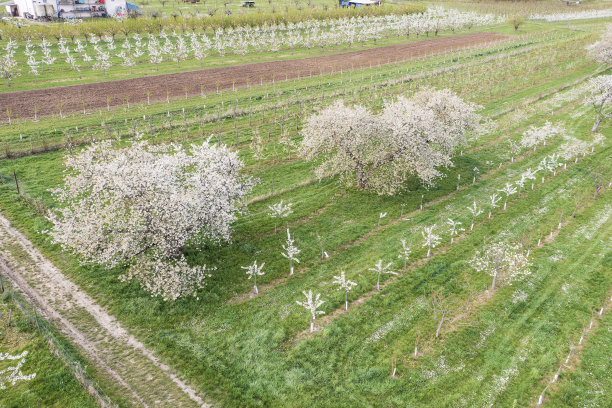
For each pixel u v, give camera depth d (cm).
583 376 2358
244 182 3500
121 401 2123
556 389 2278
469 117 4553
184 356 2398
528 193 4284
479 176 4634
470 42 12306
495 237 3559
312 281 3023
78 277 2930
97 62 8675
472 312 2786
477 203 4094
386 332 2609
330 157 4819
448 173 4672
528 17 17238
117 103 6419
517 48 11050
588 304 2877
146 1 16200
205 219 2903
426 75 8369
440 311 2711
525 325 2694
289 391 2217
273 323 2652
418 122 3978
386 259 3250
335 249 3381
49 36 9575
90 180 3072
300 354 2436
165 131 5372
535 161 4972
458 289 2981
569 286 3039
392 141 3922
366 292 2936
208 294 2841
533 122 6103
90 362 2325
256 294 2884
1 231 3328
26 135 4988
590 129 5847
